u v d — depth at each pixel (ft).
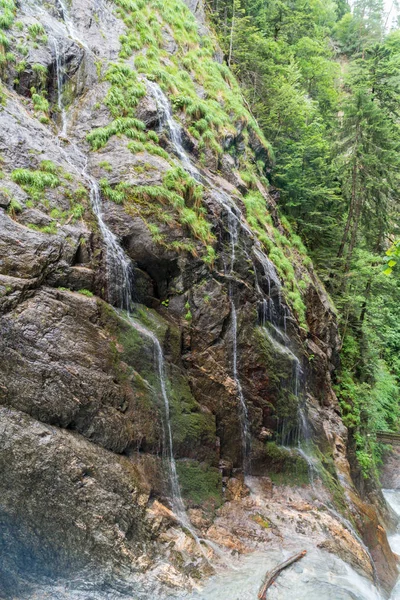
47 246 29.32
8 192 30.07
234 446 36.94
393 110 73.67
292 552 30.60
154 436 30.25
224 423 36.68
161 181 38.70
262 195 58.39
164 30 59.88
